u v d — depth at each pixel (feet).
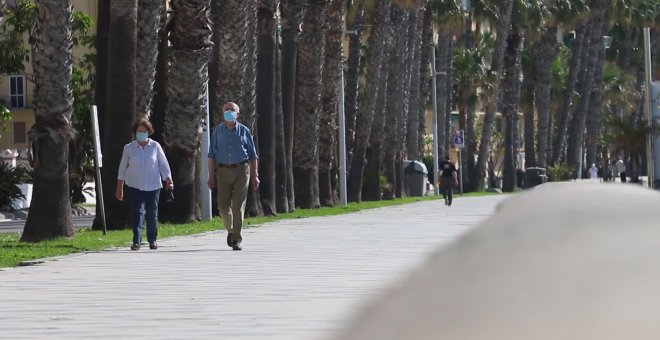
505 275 12.34
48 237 190.19
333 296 109.19
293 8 356.59
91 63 420.77
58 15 186.60
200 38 250.57
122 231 222.69
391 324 12.37
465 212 336.90
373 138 498.28
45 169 189.26
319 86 377.91
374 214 325.21
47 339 82.58
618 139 535.19
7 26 385.09
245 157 175.22
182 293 114.01
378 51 465.06
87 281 127.65
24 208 422.41
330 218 295.89
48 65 187.11
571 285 11.87
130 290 117.39
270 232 225.35
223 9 290.76
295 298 107.96
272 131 321.52
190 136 254.06
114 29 222.48
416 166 605.73
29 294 114.62
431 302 12.37
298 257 160.04
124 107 224.74
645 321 11.35
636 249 12.25
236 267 144.46
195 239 201.26
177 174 255.29
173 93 253.03
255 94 305.12
